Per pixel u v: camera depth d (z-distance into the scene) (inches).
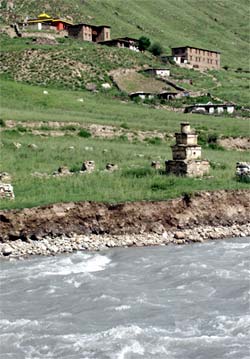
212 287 1630.2
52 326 1373.0
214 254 2009.1
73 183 2554.1
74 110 5162.4
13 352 1238.3
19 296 1572.3
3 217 2095.2
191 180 2642.7
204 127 4798.2
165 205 2327.8
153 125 4643.2
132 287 1642.5
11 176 2723.9
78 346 1258.0
